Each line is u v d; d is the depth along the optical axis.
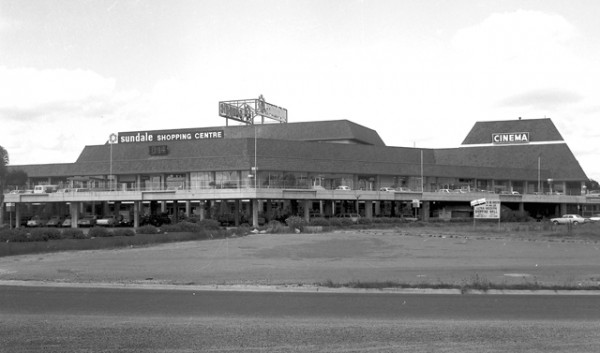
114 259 24.14
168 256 25.69
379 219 69.50
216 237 43.41
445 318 10.42
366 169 85.81
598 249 29.75
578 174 102.19
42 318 10.40
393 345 8.28
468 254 26.47
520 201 90.31
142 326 9.64
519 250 29.02
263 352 7.89
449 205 89.62
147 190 76.50
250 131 98.75
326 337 8.78
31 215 87.06
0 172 78.56
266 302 12.29
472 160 107.31
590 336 8.89
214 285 15.17
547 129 107.12
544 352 7.91
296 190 72.88
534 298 12.93
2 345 8.29
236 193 70.81
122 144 86.62
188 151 82.50
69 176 88.50
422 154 95.06
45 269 19.75
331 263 21.97
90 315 10.70
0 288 14.84
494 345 8.30
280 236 45.22
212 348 8.11
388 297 13.03
